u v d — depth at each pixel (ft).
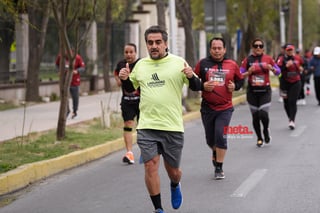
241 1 166.09
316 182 50.01
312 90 168.96
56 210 43.98
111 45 166.91
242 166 57.67
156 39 39.06
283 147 68.44
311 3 311.68
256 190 47.65
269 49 284.20
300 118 97.30
